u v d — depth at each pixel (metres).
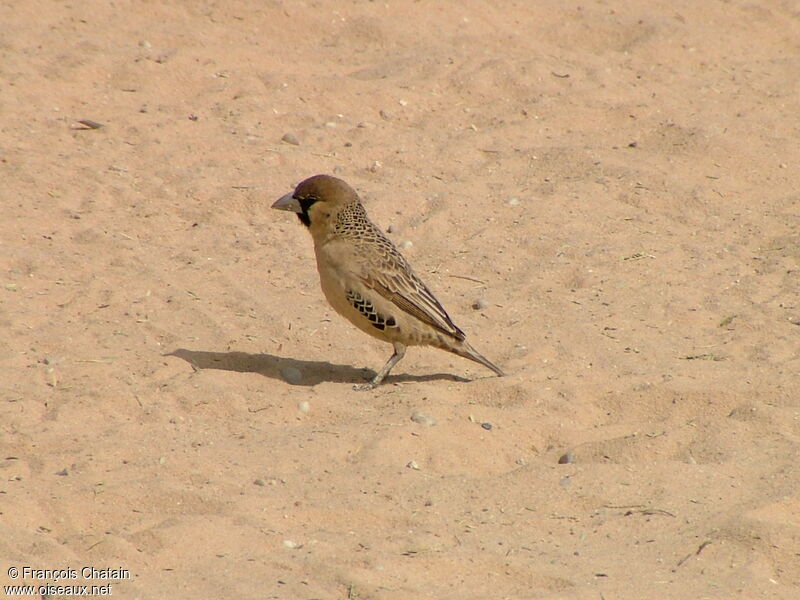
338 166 18.55
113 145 18.56
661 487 10.41
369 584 8.70
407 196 17.53
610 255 15.91
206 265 15.38
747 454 11.01
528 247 16.17
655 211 17.44
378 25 23.78
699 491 10.35
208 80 21.02
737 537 9.57
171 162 18.17
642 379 12.41
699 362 12.97
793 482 10.44
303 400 11.94
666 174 18.47
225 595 8.52
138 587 8.59
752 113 21.20
